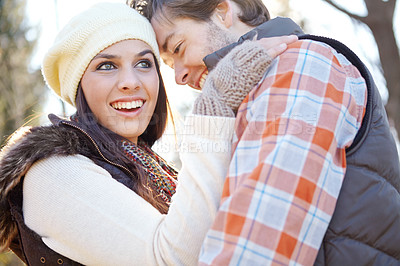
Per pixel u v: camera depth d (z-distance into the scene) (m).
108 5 1.92
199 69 1.95
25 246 1.63
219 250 1.31
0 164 1.64
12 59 5.21
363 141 1.46
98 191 1.57
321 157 1.34
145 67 1.93
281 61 1.48
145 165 1.90
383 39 5.57
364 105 1.49
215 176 1.44
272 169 1.31
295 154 1.32
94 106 1.90
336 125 1.39
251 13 1.91
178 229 1.44
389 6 5.55
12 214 1.65
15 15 5.35
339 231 1.38
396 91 5.54
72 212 1.56
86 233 1.54
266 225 1.29
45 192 1.59
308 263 1.32
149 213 1.57
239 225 1.30
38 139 1.64
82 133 1.73
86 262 1.55
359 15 5.57
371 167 1.44
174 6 1.90
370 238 1.39
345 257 1.37
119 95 1.88
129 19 1.90
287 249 1.29
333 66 1.48
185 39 1.91
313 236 1.32
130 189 1.66
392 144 1.51
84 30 1.87
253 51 1.51
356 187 1.40
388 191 1.44
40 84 5.12
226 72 1.51
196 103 1.53
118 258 1.51
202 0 1.87
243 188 1.32
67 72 1.94
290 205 1.30
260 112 1.42
